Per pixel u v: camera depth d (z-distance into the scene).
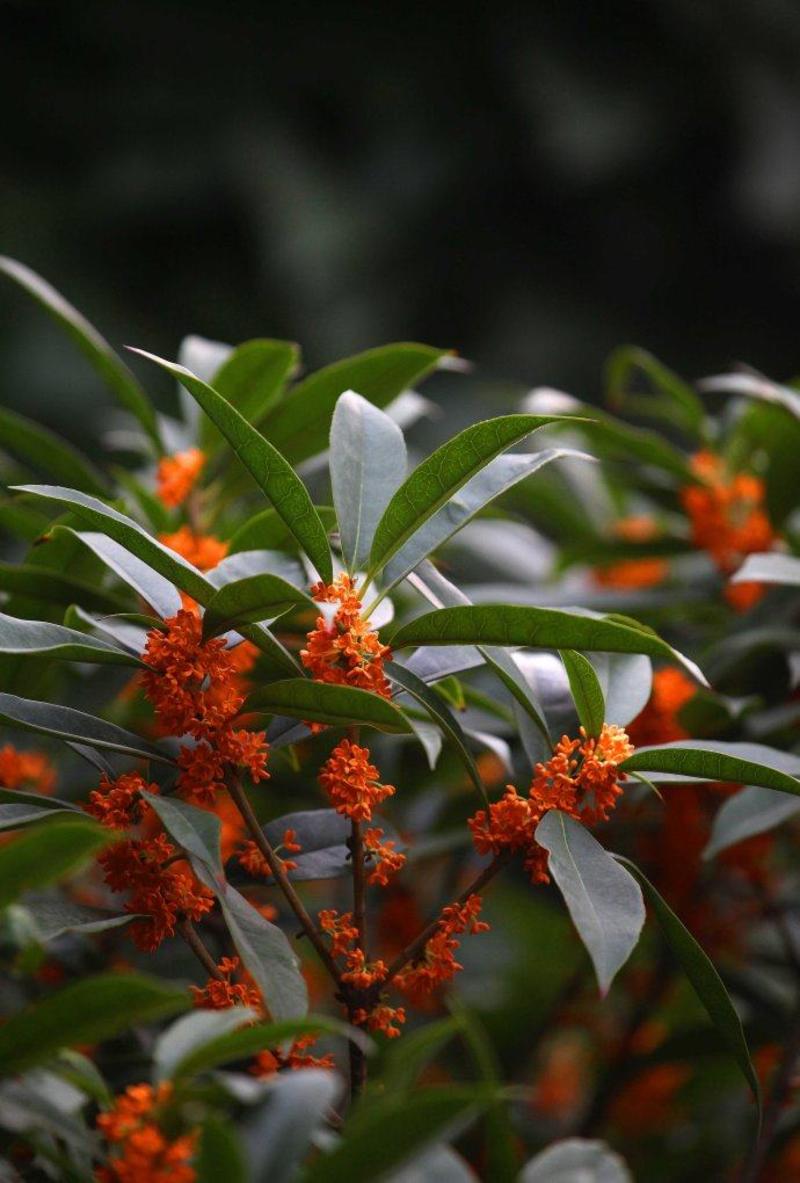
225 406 1.42
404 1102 1.37
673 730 1.67
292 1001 1.40
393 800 1.85
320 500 1.99
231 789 1.46
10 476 1.78
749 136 4.76
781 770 1.50
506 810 1.46
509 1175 1.49
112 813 1.45
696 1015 1.91
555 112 4.74
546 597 1.83
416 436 4.55
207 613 1.43
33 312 4.70
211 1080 1.42
